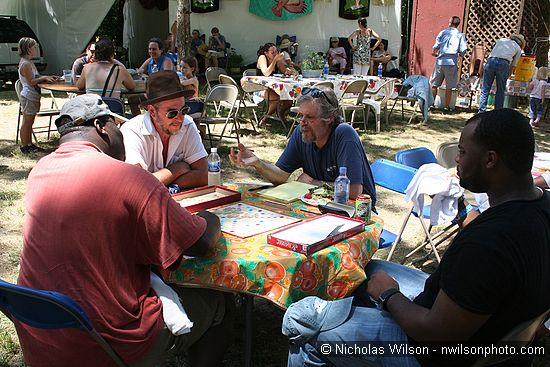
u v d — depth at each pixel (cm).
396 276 249
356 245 218
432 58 1226
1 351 271
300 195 272
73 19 1390
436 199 315
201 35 1488
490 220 157
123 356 178
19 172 579
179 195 258
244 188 289
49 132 726
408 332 174
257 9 1457
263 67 896
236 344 282
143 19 1738
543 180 321
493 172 162
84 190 173
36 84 637
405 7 1750
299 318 191
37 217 175
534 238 152
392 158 691
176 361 263
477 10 1163
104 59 598
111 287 175
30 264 176
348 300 196
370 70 1253
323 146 294
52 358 179
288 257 200
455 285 154
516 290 151
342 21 1454
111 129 197
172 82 275
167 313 191
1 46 1234
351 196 280
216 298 220
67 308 157
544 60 1184
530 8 1159
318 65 905
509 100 1033
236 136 767
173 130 282
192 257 201
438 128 902
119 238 176
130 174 179
